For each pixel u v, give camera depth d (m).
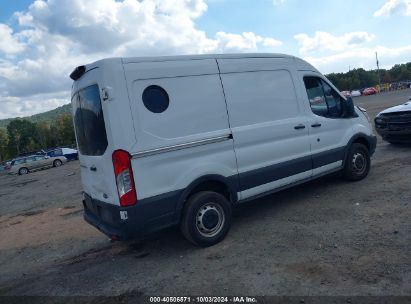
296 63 5.87
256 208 6.02
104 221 4.66
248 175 5.06
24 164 30.25
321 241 4.35
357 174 6.68
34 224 8.09
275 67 5.52
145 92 4.23
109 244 5.62
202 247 4.70
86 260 5.10
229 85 4.93
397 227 4.40
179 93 4.47
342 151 6.39
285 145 5.50
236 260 4.20
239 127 4.97
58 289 4.29
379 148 10.08
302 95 5.82
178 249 4.81
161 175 4.29
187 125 4.50
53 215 8.70
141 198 4.16
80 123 4.87
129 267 4.55
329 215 5.18
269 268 3.88
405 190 5.78
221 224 4.78
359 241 4.18
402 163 7.71
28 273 5.02
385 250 3.87
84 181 5.21
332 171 6.32
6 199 13.98
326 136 6.12
